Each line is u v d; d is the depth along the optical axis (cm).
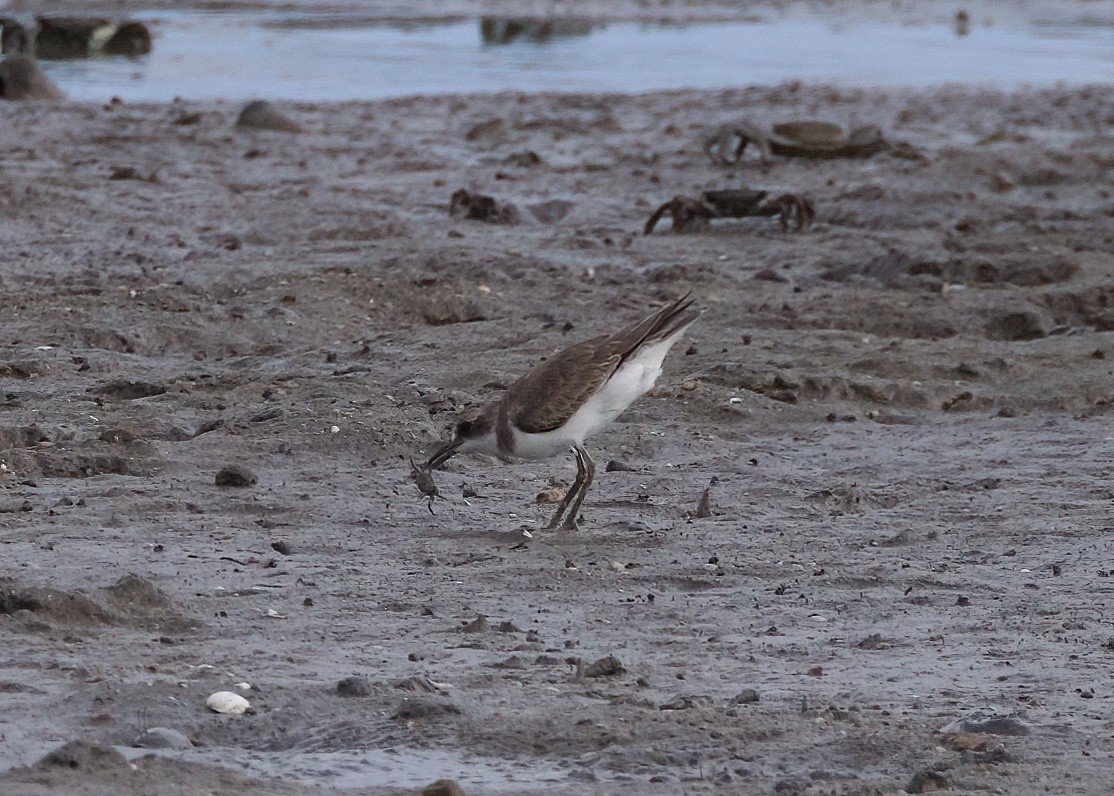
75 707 823
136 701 833
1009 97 4753
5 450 1348
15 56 4259
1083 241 2581
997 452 1491
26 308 1906
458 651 939
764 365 1738
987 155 3488
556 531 1203
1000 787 736
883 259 2369
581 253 2480
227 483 1298
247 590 1040
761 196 2695
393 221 2645
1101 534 1237
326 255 2327
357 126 3856
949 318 2031
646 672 912
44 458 1332
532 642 961
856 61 5759
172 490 1275
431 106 4269
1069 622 1023
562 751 788
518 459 1418
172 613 984
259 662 909
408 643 953
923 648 972
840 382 1677
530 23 6650
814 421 1593
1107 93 4862
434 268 2241
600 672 903
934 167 3381
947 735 805
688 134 3944
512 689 874
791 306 2066
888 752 786
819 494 1323
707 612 1035
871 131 3628
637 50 5956
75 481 1296
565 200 2939
